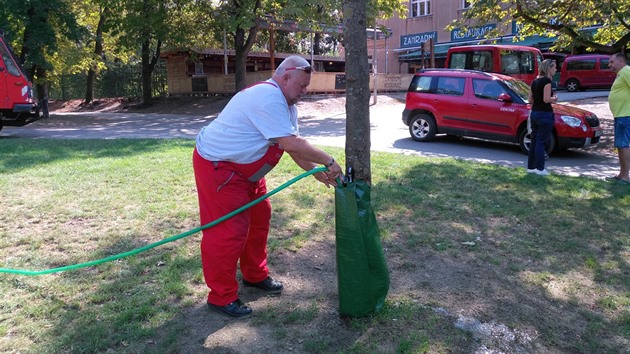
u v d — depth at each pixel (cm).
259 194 351
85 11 2642
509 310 349
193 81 2825
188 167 776
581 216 547
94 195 618
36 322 326
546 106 739
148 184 672
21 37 1997
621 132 704
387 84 2777
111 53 3512
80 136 1373
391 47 3672
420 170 764
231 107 312
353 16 389
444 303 355
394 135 1312
